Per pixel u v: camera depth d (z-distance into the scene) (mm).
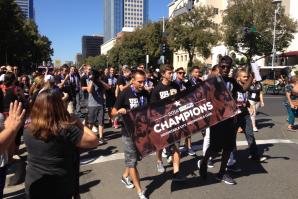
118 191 6387
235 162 7738
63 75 15492
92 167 7887
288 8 63344
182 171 7445
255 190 6332
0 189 5090
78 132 3322
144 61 76062
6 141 2904
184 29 47938
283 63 57406
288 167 7707
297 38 57438
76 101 15586
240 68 7578
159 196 6074
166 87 6672
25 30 70750
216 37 47812
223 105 6262
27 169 3357
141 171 7504
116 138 10859
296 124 13438
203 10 48594
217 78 6246
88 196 6156
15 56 64875
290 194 6152
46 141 3238
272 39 44406
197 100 6137
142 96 6418
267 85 36750
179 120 6086
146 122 5938
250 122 8008
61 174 3301
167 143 6027
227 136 6492
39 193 3301
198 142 10203
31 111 3316
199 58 71625
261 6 43812
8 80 8242
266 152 9070
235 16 44844
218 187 6480
